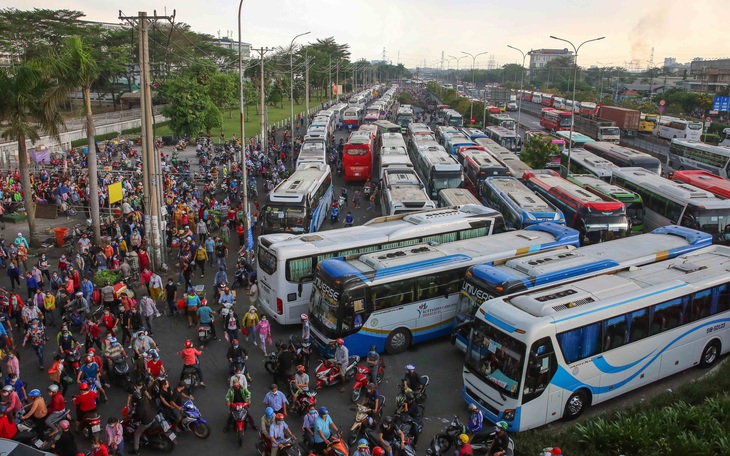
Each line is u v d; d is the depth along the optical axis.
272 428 12.15
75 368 15.90
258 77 100.94
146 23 23.14
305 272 19.27
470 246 20.08
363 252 20.25
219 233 30.22
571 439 12.95
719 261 18.02
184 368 15.50
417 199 27.78
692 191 28.36
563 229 22.11
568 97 115.06
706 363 17.14
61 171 40.34
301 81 117.81
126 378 15.68
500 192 29.66
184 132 58.47
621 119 70.94
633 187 32.94
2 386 15.36
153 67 84.25
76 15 81.75
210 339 18.62
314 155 41.84
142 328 17.62
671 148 51.06
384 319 17.39
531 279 16.59
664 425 13.00
